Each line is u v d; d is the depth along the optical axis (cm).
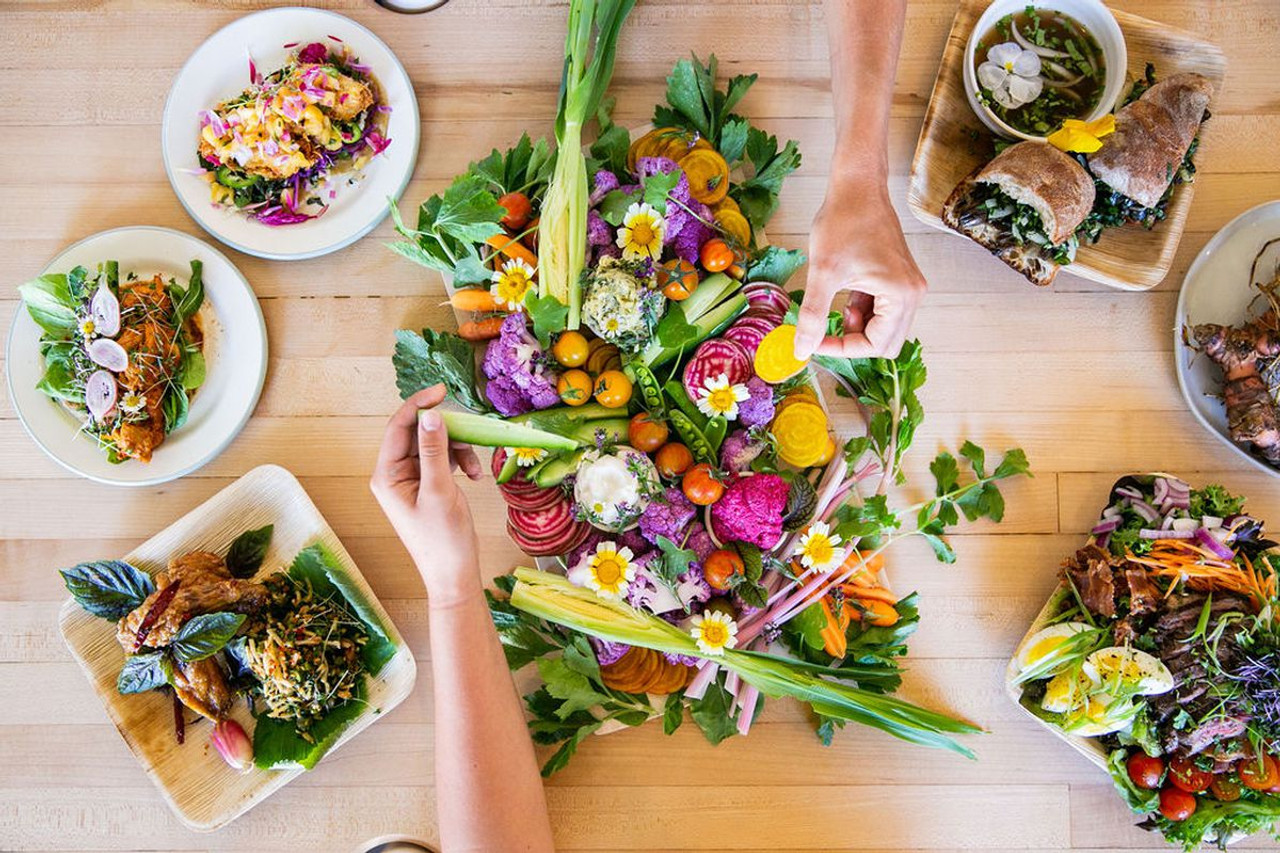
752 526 110
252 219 126
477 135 131
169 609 113
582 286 113
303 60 126
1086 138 113
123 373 118
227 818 118
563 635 120
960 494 122
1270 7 131
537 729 118
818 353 108
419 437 95
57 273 121
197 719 120
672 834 125
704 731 118
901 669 127
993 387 130
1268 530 127
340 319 129
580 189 110
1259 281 125
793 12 132
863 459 124
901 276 101
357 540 128
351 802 125
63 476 128
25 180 132
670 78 120
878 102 107
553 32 132
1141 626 117
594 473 108
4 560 128
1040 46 122
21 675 126
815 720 125
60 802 125
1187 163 120
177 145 125
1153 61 125
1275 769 113
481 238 111
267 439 129
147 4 132
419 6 131
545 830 106
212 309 126
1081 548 126
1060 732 119
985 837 125
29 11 132
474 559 100
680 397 116
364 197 127
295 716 118
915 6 131
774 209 126
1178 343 124
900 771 125
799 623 116
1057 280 130
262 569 124
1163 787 117
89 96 132
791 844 125
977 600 127
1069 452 129
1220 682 113
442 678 102
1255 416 117
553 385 113
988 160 124
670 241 116
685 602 113
